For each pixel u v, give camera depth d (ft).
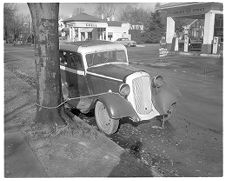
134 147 19.13
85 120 24.68
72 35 139.44
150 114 22.24
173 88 24.31
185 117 25.46
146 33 196.44
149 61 74.79
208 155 17.87
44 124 20.70
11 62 74.90
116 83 21.90
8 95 30.76
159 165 16.52
